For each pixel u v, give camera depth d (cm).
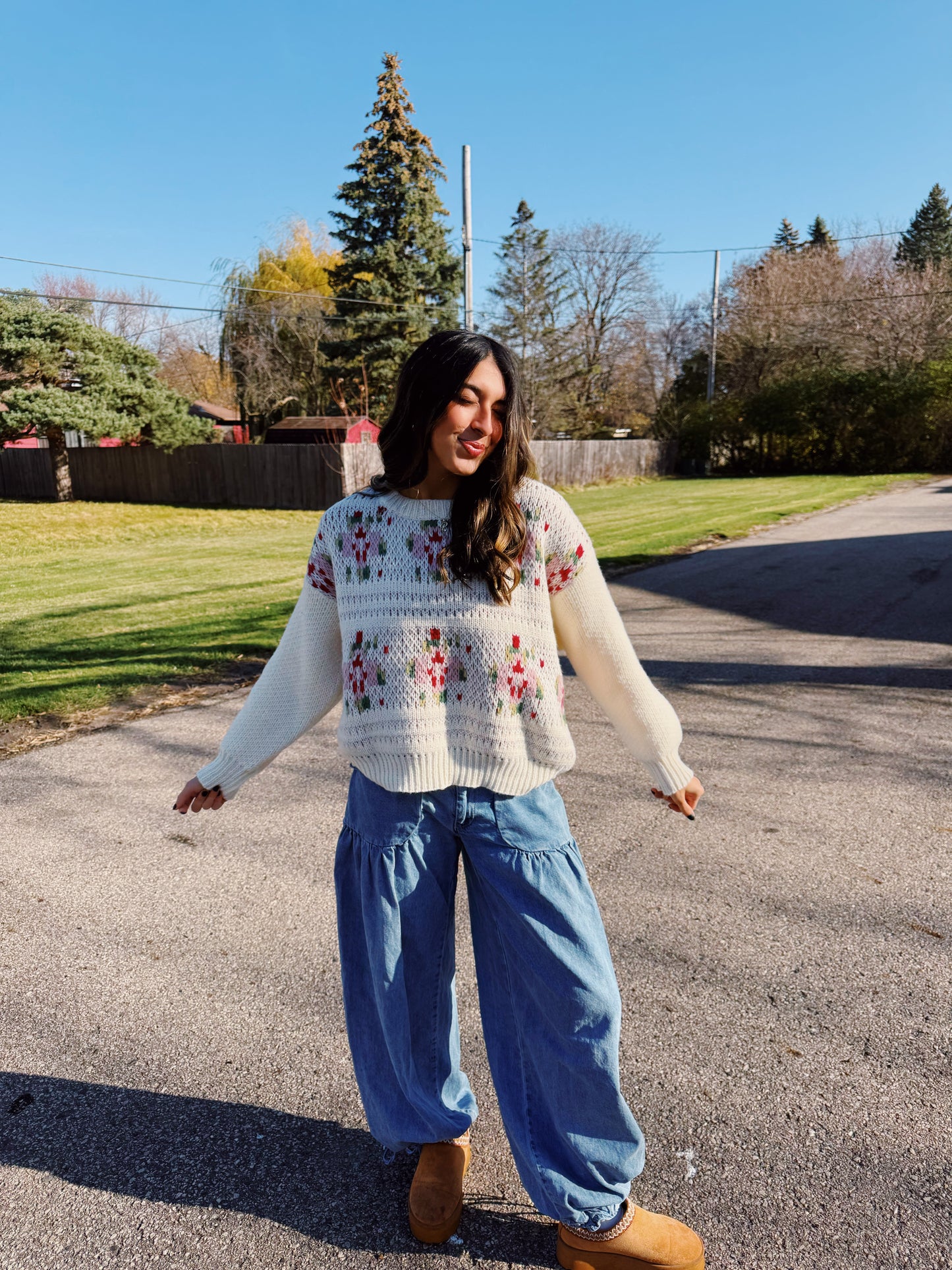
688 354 4606
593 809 360
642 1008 228
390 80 3378
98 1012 234
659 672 574
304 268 3794
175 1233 166
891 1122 187
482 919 156
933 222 6081
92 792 395
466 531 135
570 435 4322
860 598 810
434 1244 162
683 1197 169
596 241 4347
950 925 265
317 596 152
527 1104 155
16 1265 159
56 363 2217
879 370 3152
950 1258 154
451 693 141
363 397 2988
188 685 581
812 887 291
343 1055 216
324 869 315
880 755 417
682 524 1493
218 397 4275
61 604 952
